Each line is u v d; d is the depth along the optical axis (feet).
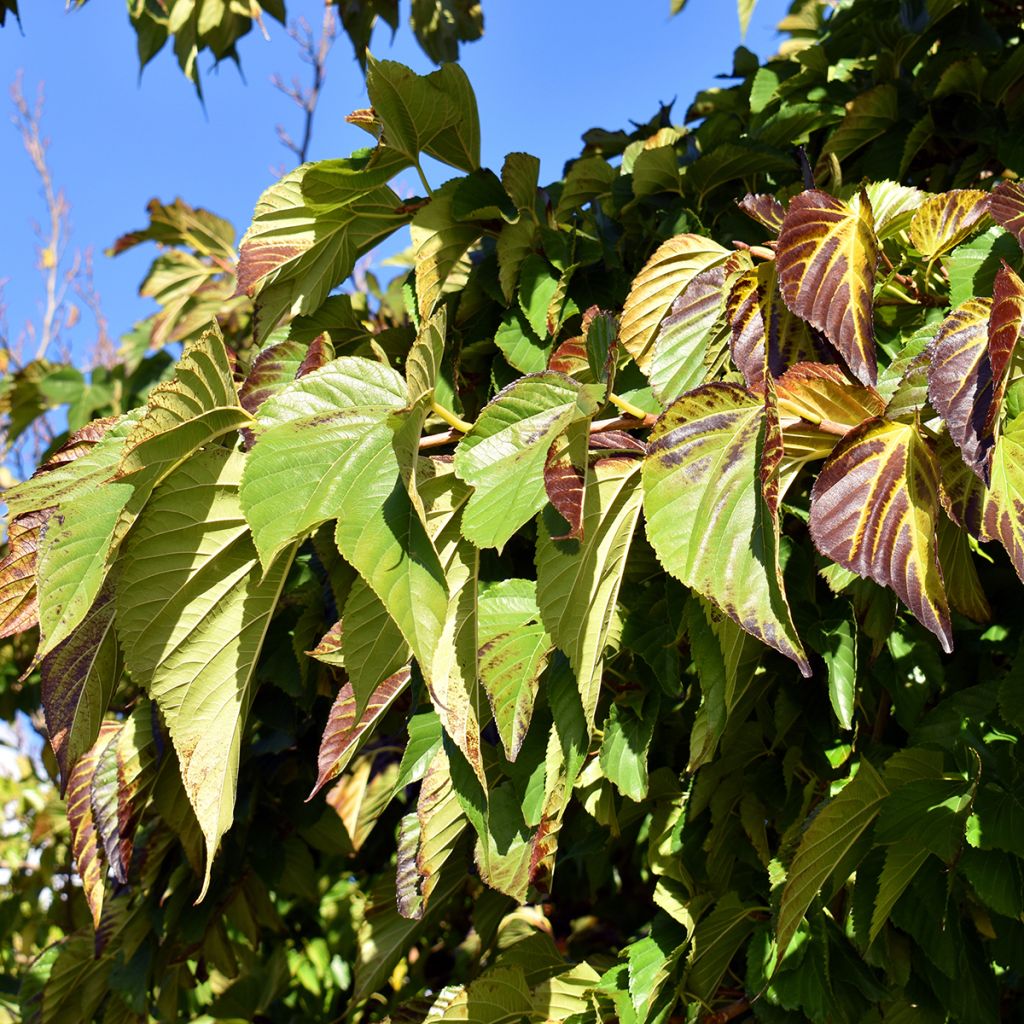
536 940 2.68
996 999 2.20
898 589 1.77
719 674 2.10
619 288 2.80
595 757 2.48
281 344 2.13
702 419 1.77
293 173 2.46
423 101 2.41
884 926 2.24
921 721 2.32
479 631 2.02
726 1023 2.44
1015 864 2.06
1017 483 1.84
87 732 1.91
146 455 1.73
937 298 2.41
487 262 2.78
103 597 1.86
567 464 1.71
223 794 1.82
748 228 3.02
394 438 1.70
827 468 1.81
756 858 2.50
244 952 4.10
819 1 4.17
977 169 3.04
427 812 2.21
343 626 1.78
